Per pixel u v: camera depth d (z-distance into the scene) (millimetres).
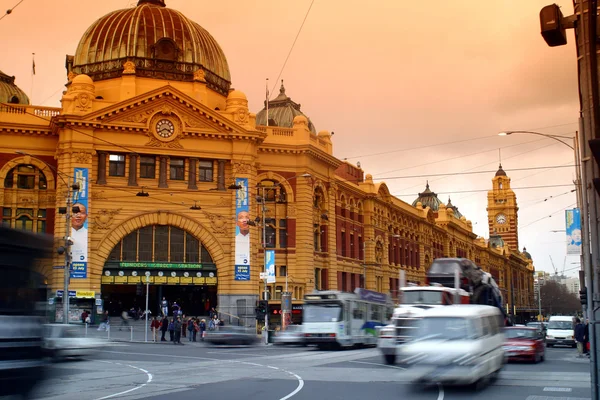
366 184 87688
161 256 61438
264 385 23953
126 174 61031
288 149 68000
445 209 122125
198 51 69500
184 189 62219
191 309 67375
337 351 44938
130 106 60750
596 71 12875
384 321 54312
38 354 16094
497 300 51312
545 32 14406
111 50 67250
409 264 101500
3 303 15102
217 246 62406
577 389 23062
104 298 62312
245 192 63281
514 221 196500
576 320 50406
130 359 35781
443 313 23156
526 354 33938
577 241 39906
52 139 62094
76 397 20812
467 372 21812
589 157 14984
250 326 61281
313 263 69062
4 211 60719
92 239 59000
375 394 21531
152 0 73750
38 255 16219
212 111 62719
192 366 31641
